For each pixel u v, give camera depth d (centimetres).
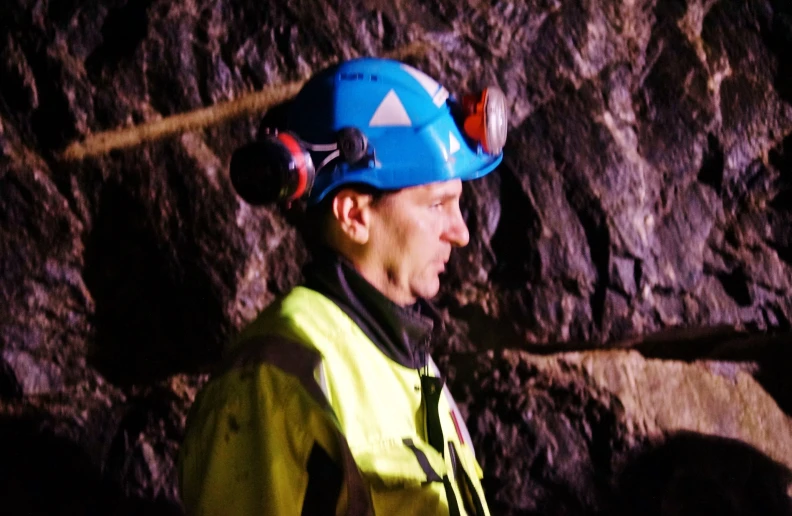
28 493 151
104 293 158
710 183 188
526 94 177
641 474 176
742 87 193
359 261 103
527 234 172
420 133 103
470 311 172
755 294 186
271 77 162
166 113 158
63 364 156
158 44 158
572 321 174
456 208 109
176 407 161
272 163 93
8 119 154
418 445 99
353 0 167
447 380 174
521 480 171
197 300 159
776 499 184
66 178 155
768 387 197
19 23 154
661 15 191
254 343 95
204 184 158
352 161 99
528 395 175
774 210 191
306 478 90
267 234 162
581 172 177
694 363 192
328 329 98
